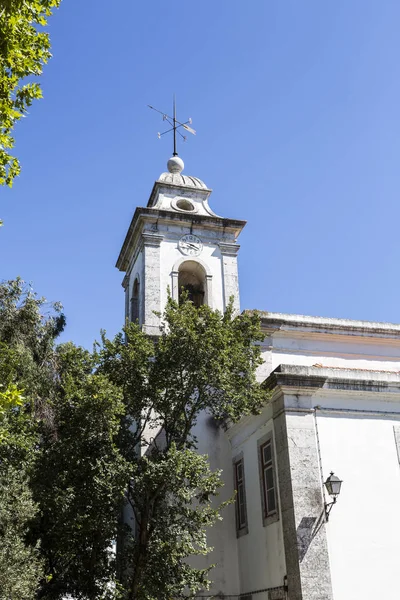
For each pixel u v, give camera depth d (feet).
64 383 52.60
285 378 50.39
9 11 29.25
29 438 49.19
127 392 51.47
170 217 81.10
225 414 63.26
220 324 52.65
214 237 82.84
